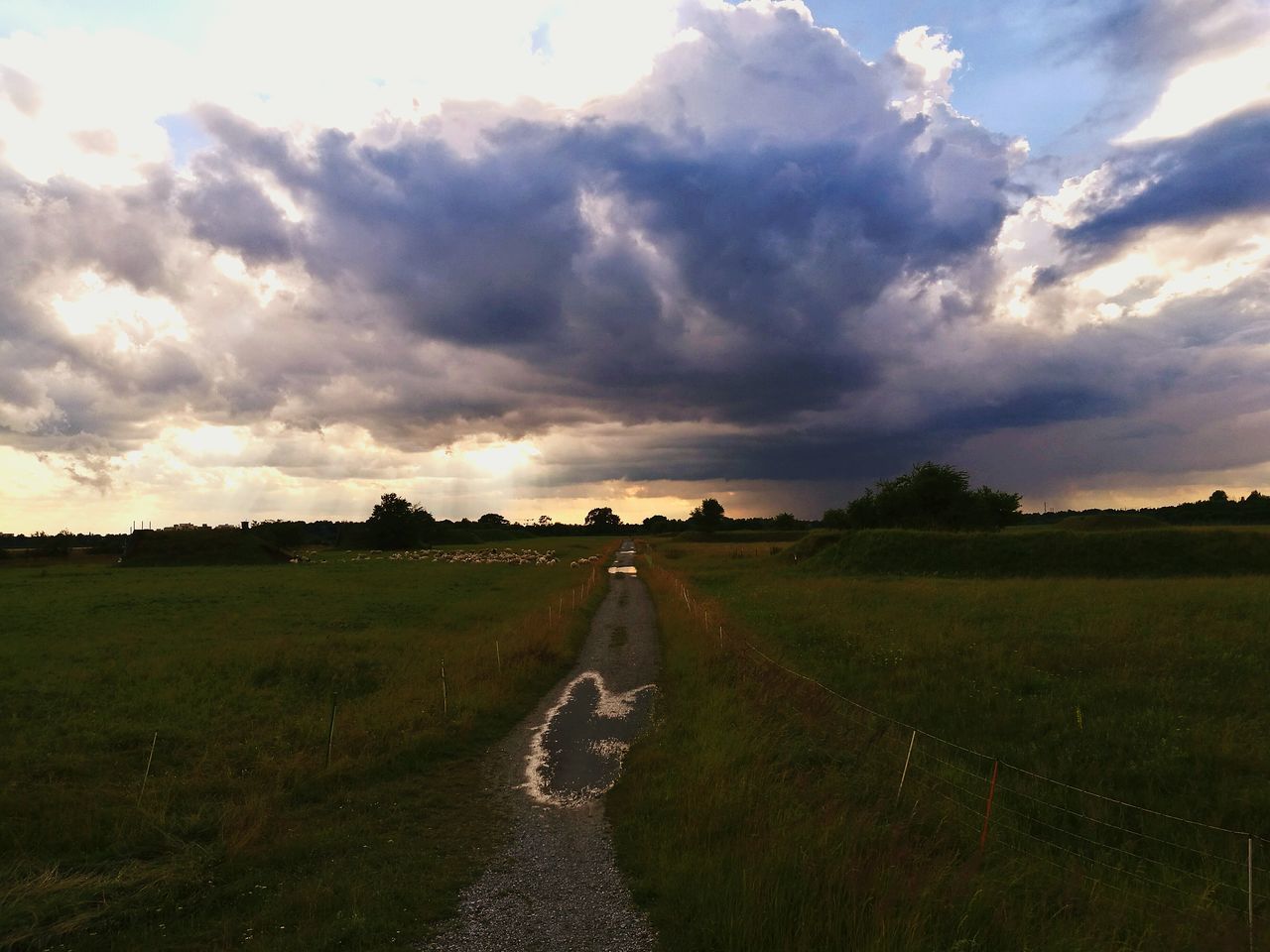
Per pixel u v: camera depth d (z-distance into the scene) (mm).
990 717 13484
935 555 46438
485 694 17000
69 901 7602
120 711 15680
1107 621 21625
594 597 42125
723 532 151500
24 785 11367
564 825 10008
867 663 18391
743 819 8898
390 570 61844
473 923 7195
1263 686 14617
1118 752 11539
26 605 35250
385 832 9844
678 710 15680
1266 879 7559
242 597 38938
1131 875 7598
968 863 7371
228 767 12133
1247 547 40219
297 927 7191
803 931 6105
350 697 17672
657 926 6996
